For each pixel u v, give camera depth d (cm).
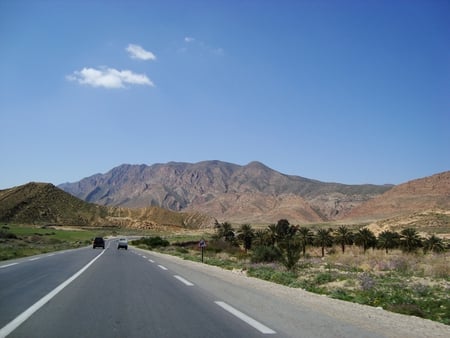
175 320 1012
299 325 980
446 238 10462
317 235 9575
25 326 927
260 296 1462
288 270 3134
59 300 1272
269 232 9981
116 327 927
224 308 1187
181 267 2823
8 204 16775
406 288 1972
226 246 9100
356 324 1009
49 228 15675
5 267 2383
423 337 896
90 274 2084
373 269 3650
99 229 18462
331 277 2481
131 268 2552
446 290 1936
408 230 8244
